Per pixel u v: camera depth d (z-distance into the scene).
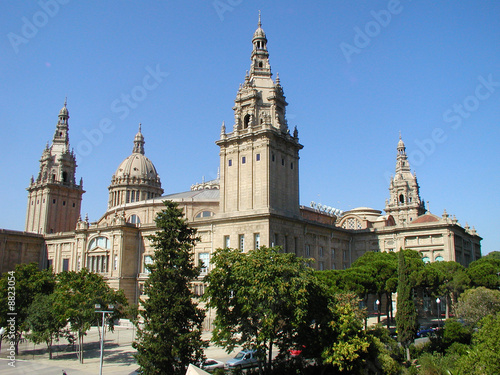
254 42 90.12
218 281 45.69
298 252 83.50
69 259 120.56
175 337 45.91
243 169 81.50
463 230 107.81
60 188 137.75
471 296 62.91
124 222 103.31
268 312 42.97
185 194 119.06
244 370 50.88
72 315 56.84
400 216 170.88
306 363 49.84
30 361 59.34
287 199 82.94
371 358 47.81
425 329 74.38
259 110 83.44
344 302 55.62
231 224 80.69
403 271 61.12
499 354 35.88
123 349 67.06
